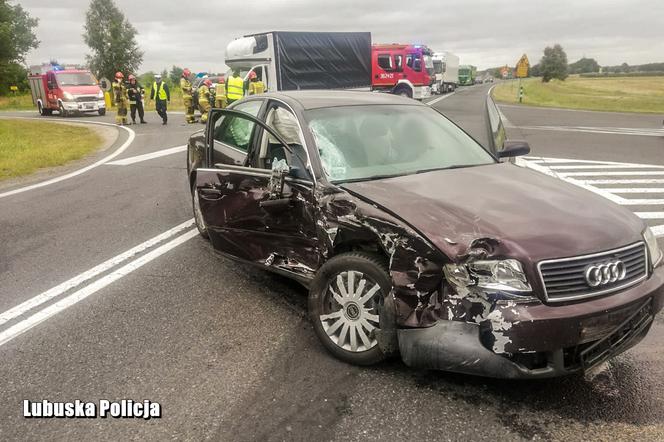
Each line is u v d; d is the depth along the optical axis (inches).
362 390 126.4
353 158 158.7
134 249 238.1
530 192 138.6
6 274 212.4
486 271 112.5
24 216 304.5
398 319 122.2
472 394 123.6
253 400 123.8
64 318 170.6
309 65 800.3
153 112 1158.3
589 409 117.5
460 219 122.3
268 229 166.2
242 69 836.6
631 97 2049.7
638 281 119.9
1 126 857.5
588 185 366.0
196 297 184.1
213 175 186.4
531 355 111.6
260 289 189.6
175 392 128.0
